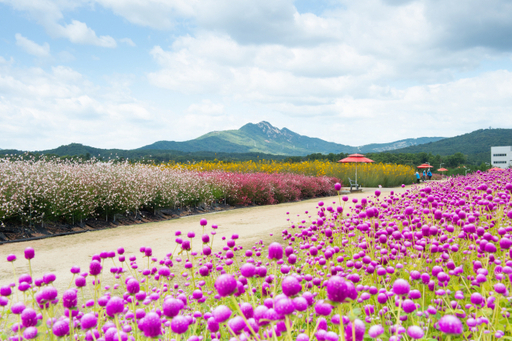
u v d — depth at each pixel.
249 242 5.98
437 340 1.97
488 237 2.80
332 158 56.62
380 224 3.87
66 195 8.70
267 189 15.04
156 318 1.31
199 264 4.10
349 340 1.20
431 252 2.78
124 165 12.52
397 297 2.03
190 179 13.05
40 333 1.53
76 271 2.35
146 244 6.60
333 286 1.12
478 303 1.88
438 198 4.55
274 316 1.17
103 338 1.55
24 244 6.79
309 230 3.73
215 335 2.04
